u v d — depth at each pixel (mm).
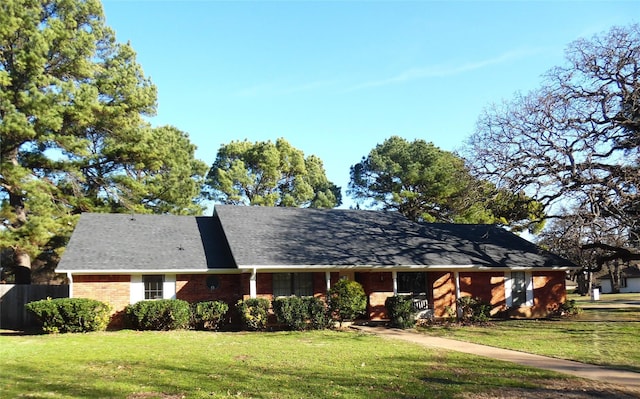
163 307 19594
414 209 44688
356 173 49000
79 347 14781
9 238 24094
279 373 10922
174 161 32000
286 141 54344
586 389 9711
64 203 27562
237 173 49906
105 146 28625
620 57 21391
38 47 25281
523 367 11891
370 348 14898
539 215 25297
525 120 22375
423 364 12219
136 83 30469
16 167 24516
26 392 9070
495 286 25719
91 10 30328
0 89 24969
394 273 23172
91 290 20250
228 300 22000
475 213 31797
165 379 10219
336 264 21719
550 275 26734
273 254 21578
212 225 25422
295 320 20188
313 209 27750
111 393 9008
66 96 25688
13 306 22750
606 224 21406
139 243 22250
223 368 11477
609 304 35344
